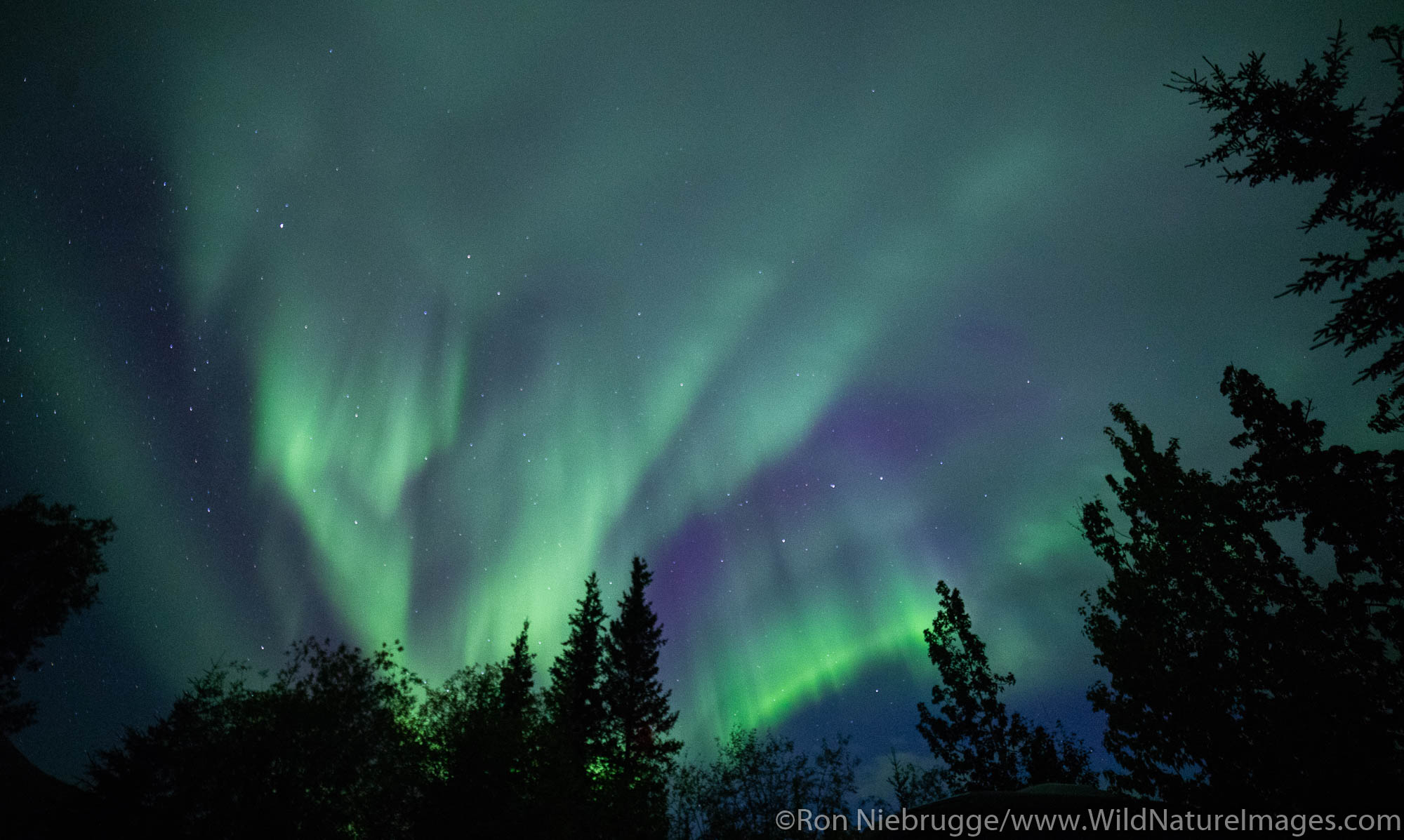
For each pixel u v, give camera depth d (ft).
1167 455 58.80
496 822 59.67
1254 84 33.32
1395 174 28.91
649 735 116.26
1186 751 50.60
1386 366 31.68
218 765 64.80
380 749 67.97
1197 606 51.85
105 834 65.98
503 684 80.69
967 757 82.48
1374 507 43.75
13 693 83.82
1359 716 43.01
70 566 88.63
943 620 91.30
